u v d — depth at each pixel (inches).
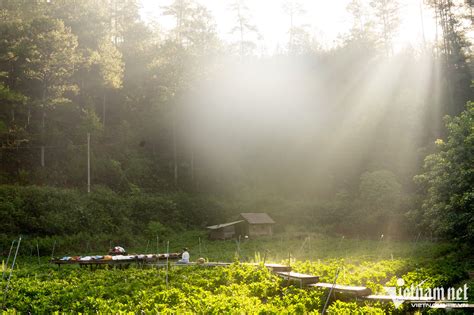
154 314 577.6
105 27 2581.2
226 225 1999.3
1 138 2048.5
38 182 1996.8
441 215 1334.9
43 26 2034.9
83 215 1819.6
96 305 630.5
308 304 652.7
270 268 907.4
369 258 1370.6
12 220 1625.2
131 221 1971.0
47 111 2269.9
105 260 1084.5
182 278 860.0
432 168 1416.1
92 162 2220.7
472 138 1261.1
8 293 720.3
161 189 2417.6
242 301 643.5
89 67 2330.2
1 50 2073.1
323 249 1690.5
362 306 662.5
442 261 1143.6
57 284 808.9
